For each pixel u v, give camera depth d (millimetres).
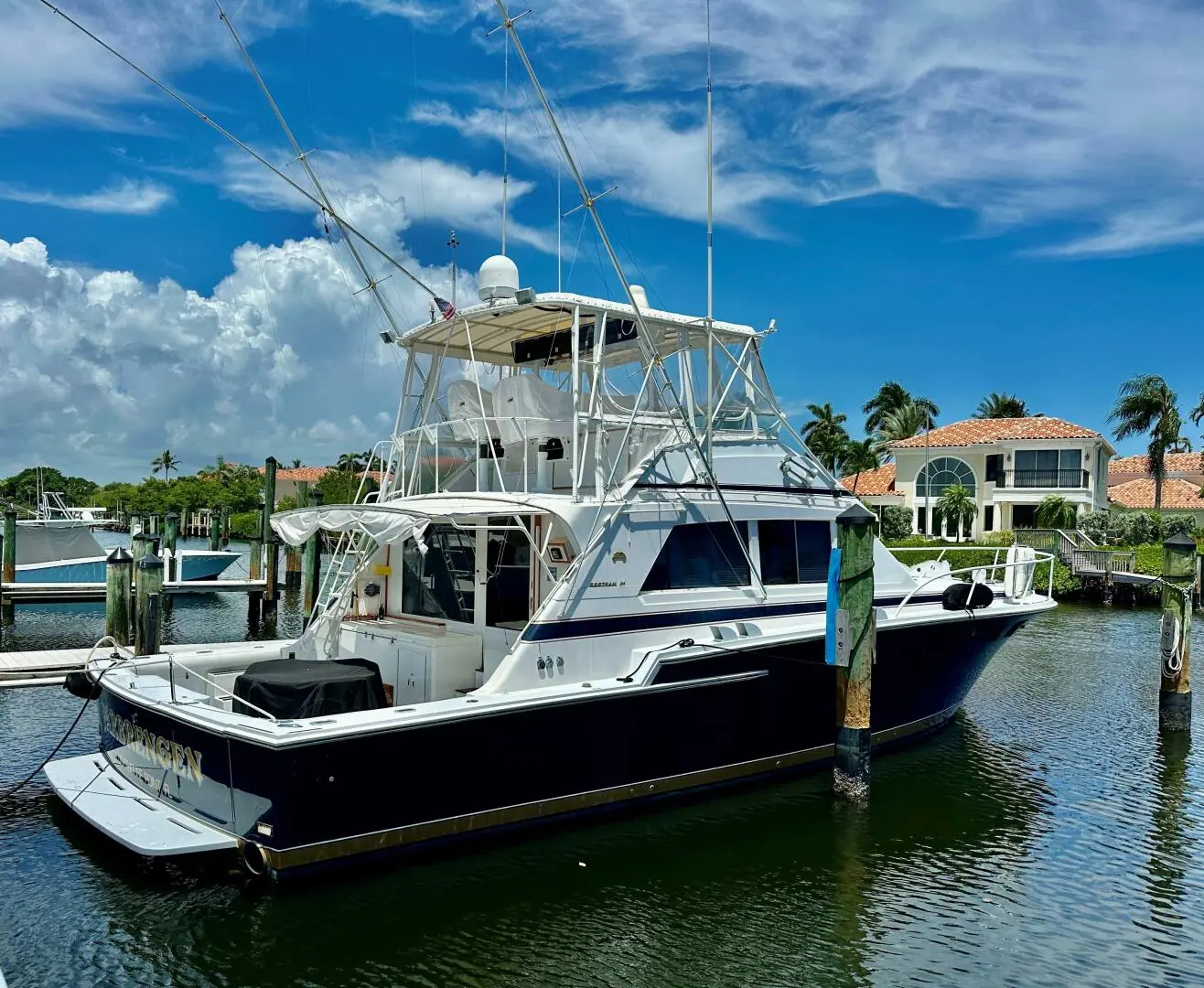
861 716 8547
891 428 60344
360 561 9336
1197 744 11109
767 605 9016
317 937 6121
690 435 8617
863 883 7176
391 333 9719
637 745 7852
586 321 9023
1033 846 7945
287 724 6285
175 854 6367
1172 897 7023
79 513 37312
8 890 6641
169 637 20781
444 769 6797
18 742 10695
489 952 6035
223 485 92188
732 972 5879
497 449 9562
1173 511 48125
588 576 7750
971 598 10148
